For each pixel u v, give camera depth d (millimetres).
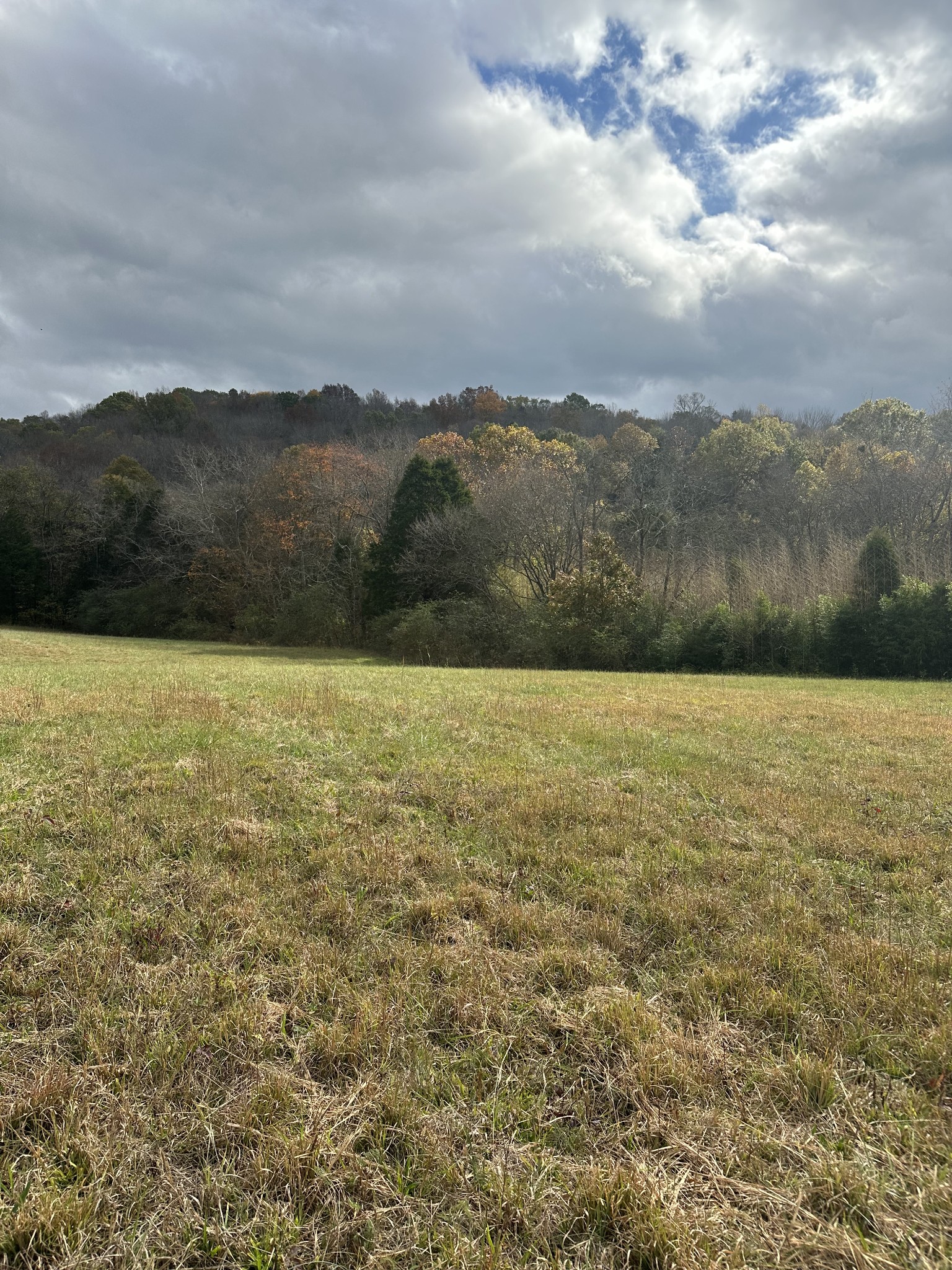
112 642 37125
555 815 6152
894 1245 2174
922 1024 3287
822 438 60844
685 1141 2547
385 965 3678
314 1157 2420
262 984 3471
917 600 24219
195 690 12117
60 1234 2164
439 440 53438
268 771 7051
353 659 31766
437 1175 2408
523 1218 2244
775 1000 3395
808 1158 2508
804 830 5984
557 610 29312
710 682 19547
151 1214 2264
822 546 34875
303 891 4488
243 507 44750
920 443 50562
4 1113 2617
